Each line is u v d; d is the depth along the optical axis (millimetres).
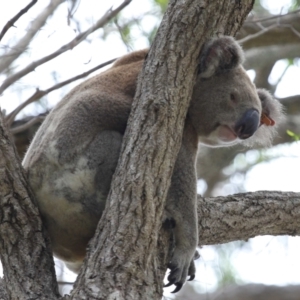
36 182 9594
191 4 9141
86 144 9625
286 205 11133
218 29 9484
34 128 15820
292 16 19875
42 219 9430
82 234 9672
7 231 8742
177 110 8688
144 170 8273
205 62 9656
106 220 8164
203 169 20781
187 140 10766
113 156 9570
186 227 9461
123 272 7762
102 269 7785
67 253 10062
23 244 8734
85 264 7977
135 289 7715
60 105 10375
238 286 18781
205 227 10500
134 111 8820
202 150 20703
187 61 8914
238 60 10633
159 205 8266
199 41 9102
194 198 9766
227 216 10703
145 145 8414
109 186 9508
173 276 9141
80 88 10539
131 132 8609
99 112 9867
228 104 10914
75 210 9477
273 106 12219
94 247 8070
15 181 8875
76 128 9688
